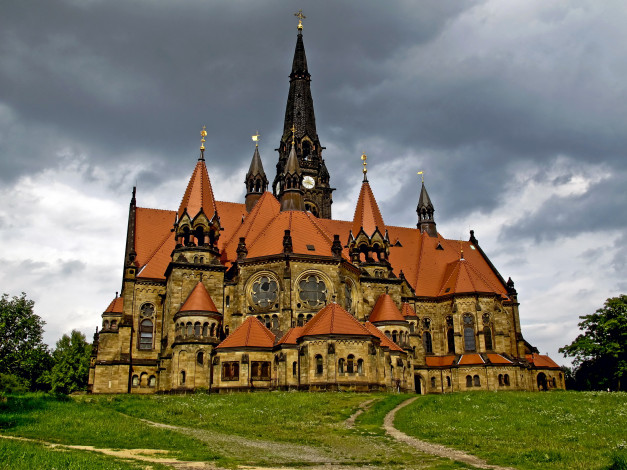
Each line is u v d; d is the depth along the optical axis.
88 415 52.34
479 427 51.12
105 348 95.56
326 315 83.50
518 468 36.22
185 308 88.38
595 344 102.31
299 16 148.25
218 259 96.25
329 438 47.38
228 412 59.59
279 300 89.25
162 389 88.81
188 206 96.75
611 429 49.56
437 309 115.19
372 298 104.56
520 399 67.50
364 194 112.31
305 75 141.75
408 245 124.88
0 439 39.25
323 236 97.38
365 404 64.75
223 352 84.56
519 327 116.50
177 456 37.34
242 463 36.19
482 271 124.25
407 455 40.56
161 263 100.94
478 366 105.19
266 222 104.06
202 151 102.94
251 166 128.50
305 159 134.25
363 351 80.56
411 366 98.25
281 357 82.88
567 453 39.62
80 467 30.50
